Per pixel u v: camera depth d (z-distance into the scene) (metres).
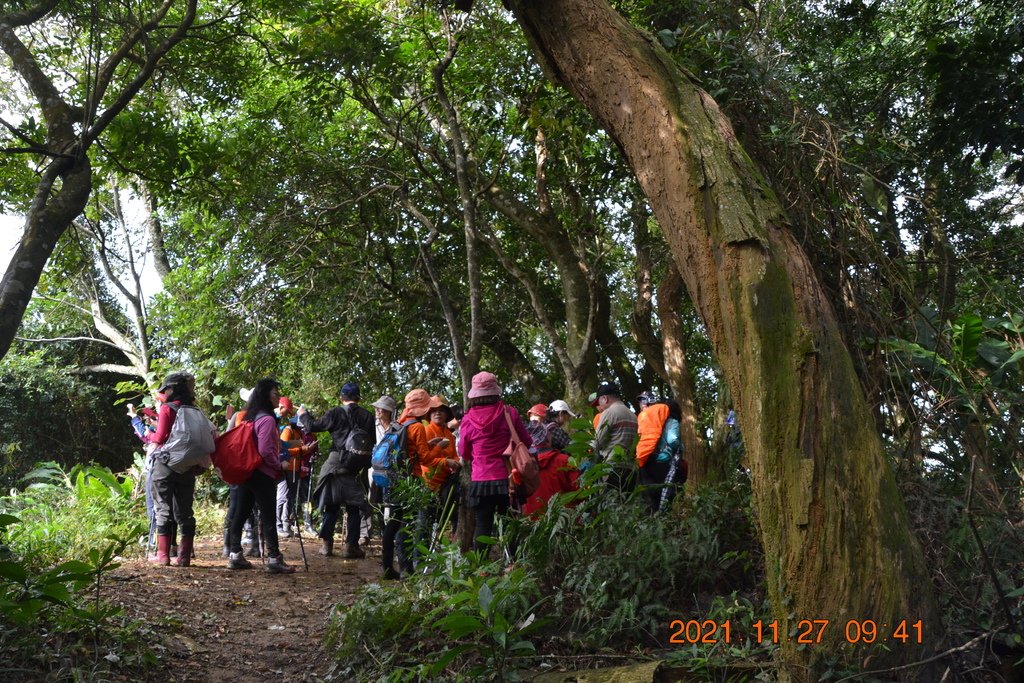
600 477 5.85
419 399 7.20
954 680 3.66
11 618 4.45
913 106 8.58
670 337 12.55
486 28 10.62
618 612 4.59
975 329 4.53
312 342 14.84
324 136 14.34
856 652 3.53
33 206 5.77
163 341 21.52
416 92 12.19
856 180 5.86
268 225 13.30
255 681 4.88
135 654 4.75
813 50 7.81
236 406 16.25
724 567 5.19
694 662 4.10
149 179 9.48
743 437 3.93
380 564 8.90
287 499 10.92
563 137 11.74
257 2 9.64
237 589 7.09
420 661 4.74
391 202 13.35
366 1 11.00
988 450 4.54
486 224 13.18
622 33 4.59
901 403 4.90
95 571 4.74
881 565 3.56
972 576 4.09
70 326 23.59
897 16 9.65
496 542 5.49
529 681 4.27
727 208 4.05
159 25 8.66
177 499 7.87
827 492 3.64
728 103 6.26
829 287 5.55
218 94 10.36
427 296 14.65
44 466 10.13
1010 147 7.20
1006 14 8.38
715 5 7.89
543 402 15.04
